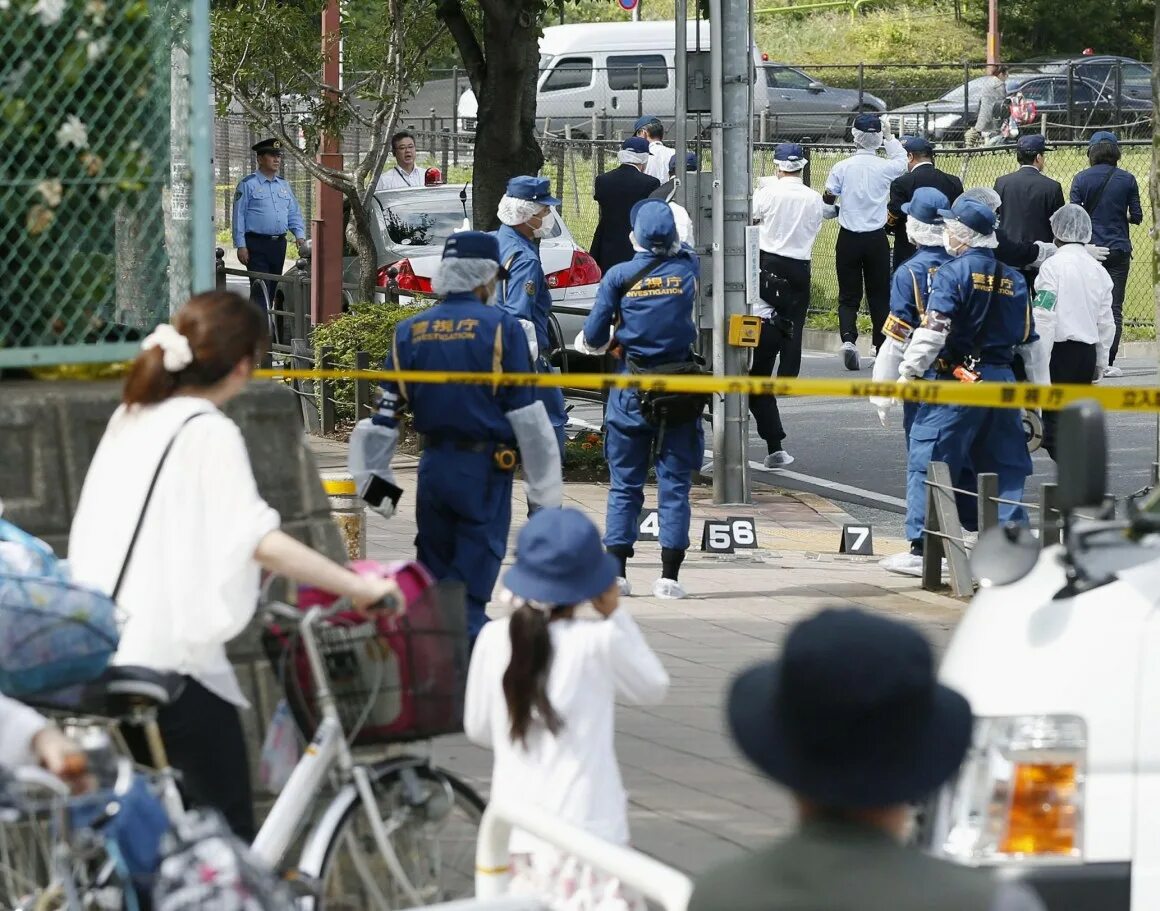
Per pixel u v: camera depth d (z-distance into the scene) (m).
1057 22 166.75
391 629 14.29
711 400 42.47
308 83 51.66
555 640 14.41
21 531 15.88
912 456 34.09
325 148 53.16
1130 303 77.12
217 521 13.95
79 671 12.89
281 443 18.55
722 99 41.03
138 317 19.48
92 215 19.22
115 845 11.66
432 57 55.28
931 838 12.40
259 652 17.48
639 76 105.88
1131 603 12.66
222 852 11.47
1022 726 12.38
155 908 11.36
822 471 47.62
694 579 34.34
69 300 19.19
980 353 32.91
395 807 14.60
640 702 14.67
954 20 169.88
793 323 50.44
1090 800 12.21
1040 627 12.80
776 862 7.80
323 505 18.73
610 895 13.49
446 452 23.75
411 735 14.47
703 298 42.06
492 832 12.45
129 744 13.73
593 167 96.31
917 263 34.47
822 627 7.82
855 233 60.91
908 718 7.63
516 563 14.70
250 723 17.36
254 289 58.12
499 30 49.12
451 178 97.56
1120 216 59.75
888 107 127.81
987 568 14.21
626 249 52.44
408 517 39.25
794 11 173.62
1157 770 12.21
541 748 14.37
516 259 35.56
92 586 13.96
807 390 19.12
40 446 17.48
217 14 49.53
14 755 11.80
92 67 19.03
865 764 7.62
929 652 7.80
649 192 52.22
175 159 19.36
